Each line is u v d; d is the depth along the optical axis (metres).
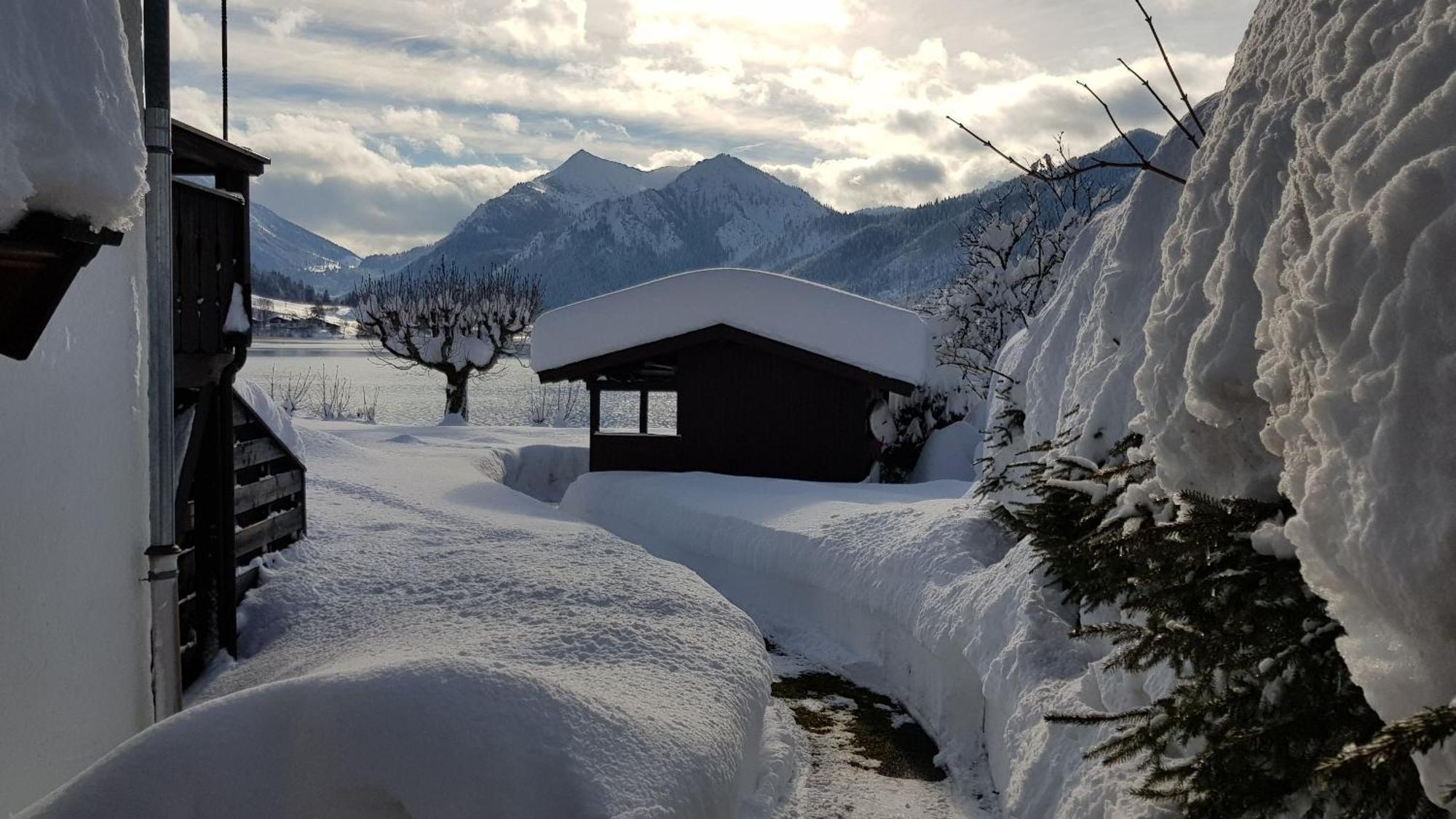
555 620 6.05
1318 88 2.87
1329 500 2.25
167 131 5.30
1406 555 1.96
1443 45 2.22
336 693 3.24
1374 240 2.12
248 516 7.74
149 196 5.24
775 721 6.52
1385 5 2.67
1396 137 2.19
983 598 6.29
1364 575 2.09
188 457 6.39
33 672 4.05
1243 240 3.35
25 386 4.05
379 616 6.66
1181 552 3.41
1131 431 4.94
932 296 19.48
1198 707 3.10
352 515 9.72
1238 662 2.99
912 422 16.53
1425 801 2.18
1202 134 5.61
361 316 29.44
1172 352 3.76
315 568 7.69
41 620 4.14
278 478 8.09
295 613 6.97
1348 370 2.19
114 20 3.36
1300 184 2.71
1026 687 5.11
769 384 15.68
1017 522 6.42
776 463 15.68
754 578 10.20
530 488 20.11
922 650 7.18
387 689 3.27
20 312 3.34
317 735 3.17
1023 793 4.55
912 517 8.89
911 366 15.20
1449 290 1.96
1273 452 2.83
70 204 3.00
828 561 8.92
